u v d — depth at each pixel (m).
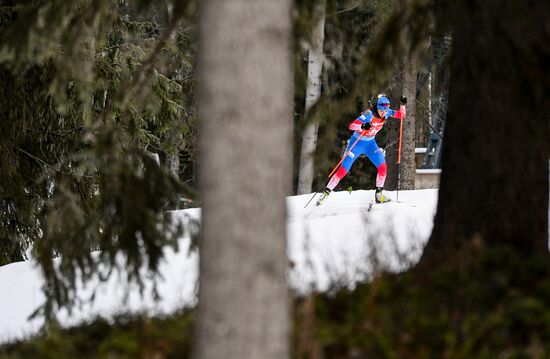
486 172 11.70
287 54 8.14
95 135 24.39
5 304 20.39
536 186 11.61
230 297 7.94
